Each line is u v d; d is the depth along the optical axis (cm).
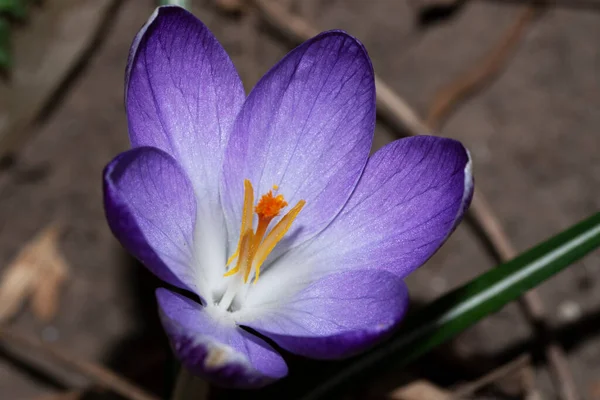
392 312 29
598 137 40
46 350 35
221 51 31
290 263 31
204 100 31
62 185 39
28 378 37
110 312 38
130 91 30
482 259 38
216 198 31
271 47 41
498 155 40
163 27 30
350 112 31
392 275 30
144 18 40
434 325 32
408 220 30
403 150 31
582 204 39
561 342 38
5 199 39
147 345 37
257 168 31
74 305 38
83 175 39
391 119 39
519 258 32
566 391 36
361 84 31
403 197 31
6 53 38
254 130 31
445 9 41
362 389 36
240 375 29
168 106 30
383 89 39
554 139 40
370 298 30
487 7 42
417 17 41
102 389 36
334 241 31
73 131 39
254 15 40
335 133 31
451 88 40
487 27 41
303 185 31
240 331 30
